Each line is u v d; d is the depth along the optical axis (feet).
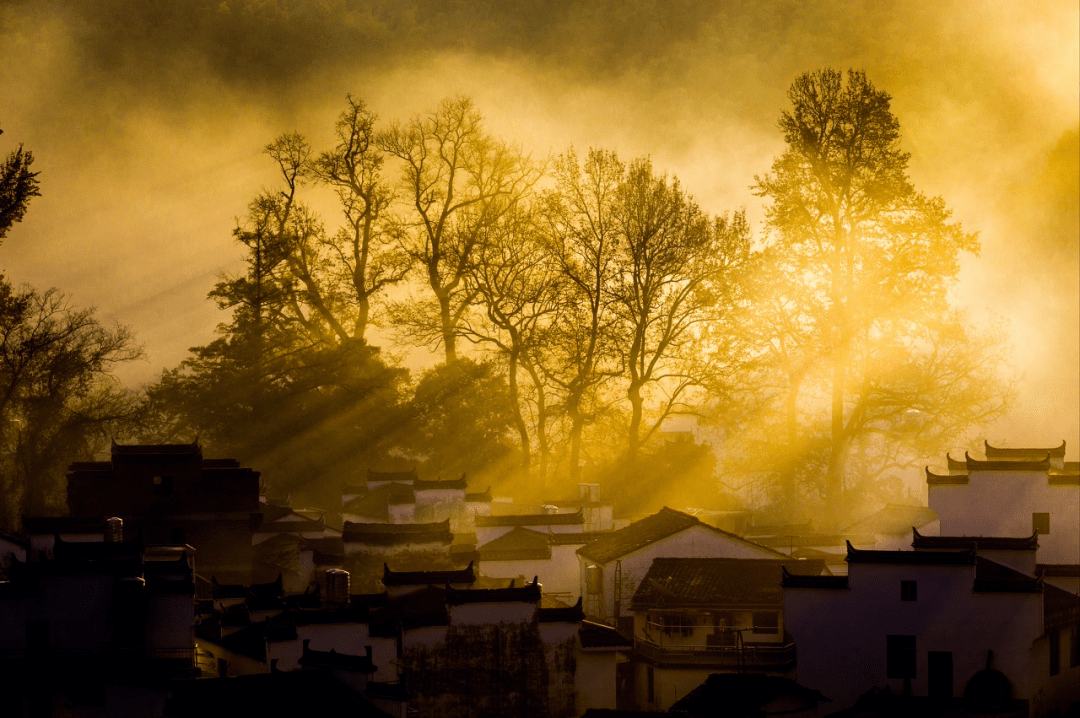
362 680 349.41
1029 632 433.48
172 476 528.22
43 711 357.41
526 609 403.75
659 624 465.06
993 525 538.47
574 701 403.13
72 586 363.15
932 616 436.76
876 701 423.64
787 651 452.35
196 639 393.50
